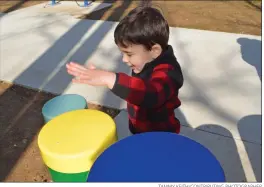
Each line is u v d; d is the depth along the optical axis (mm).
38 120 2986
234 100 3000
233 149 2352
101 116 1812
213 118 2734
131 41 1409
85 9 7348
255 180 2057
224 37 4750
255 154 2285
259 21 5695
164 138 1334
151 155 1242
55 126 1741
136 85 1285
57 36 5336
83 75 1277
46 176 2297
